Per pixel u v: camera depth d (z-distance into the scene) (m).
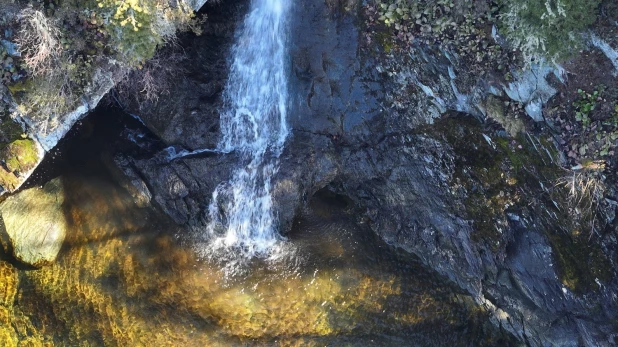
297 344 10.76
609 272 10.47
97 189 11.41
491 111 10.82
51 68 9.76
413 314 11.30
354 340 10.92
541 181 10.80
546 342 10.85
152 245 11.27
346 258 11.62
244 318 10.89
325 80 11.57
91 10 9.49
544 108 10.44
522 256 10.98
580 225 10.62
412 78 11.14
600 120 10.07
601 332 10.37
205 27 11.52
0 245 10.78
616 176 10.27
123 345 10.28
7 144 10.30
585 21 9.58
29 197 10.91
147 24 9.55
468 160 11.27
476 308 11.44
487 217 11.20
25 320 10.25
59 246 10.95
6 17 9.48
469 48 10.57
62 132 10.69
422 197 11.62
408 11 10.68
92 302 10.55
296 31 11.41
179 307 10.82
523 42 10.05
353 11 11.03
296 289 11.27
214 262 11.44
